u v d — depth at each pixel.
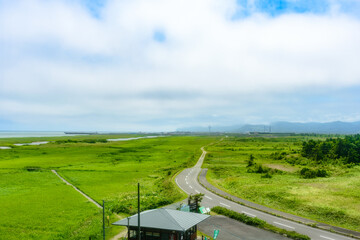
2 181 86.88
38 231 46.44
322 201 60.81
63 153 163.88
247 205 59.69
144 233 37.44
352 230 44.88
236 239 41.75
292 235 41.91
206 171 107.00
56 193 72.25
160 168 113.31
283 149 181.50
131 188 78.31
